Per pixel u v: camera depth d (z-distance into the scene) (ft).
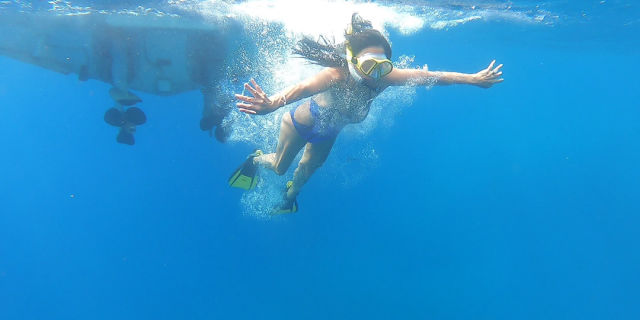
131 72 23.73
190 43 23.07
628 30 44.60
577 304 53.57
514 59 72.49
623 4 32.37
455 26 41.19
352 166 22.65
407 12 34.32
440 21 38.68
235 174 19.93
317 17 27.20
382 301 47.09
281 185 21.02
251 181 19.90
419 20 37.68
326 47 12.64
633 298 55.26
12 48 23.45
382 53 11.73
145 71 23.70
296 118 14.96
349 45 11.87
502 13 35.78
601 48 59.93
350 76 12.49
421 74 13.34
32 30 22.65
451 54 65.05
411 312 46.32
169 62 23.40
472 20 38.50
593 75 94.38
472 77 13.98
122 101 23.52
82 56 23.59
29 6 21.24
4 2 20.79
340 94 13.12
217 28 23.48
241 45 23.62
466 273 54.08
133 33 22.02
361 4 30.19
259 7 24.34
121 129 24.84
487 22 39.68
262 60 22.72
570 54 66.44
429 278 51.88
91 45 23.03
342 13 29.55
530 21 39.34
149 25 21.79
